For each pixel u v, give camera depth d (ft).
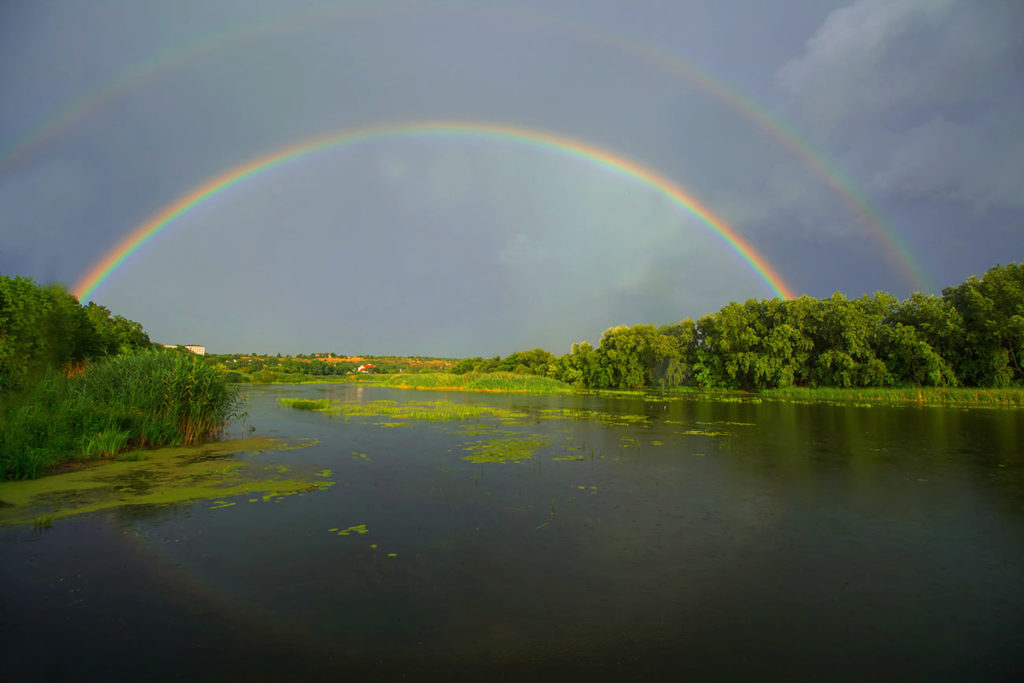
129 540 29.25
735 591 23.52
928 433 75.00
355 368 528.63
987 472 48.39
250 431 76.64
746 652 18.56
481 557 27.22
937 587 24.11
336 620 20.53
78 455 51.98
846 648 18.88
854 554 28.09
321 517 33.81
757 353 189.37
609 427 82.79
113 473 46.29
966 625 20.68
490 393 200.75
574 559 27.07
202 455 55.93
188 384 67.72
